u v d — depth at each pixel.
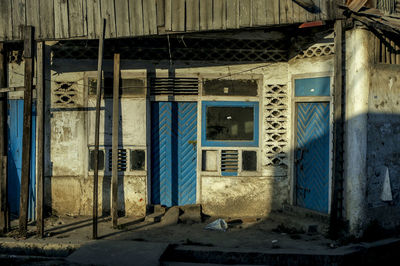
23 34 6.92
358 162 6.73
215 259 6.11
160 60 8.22
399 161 7.20
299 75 7.84
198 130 8.27
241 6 6.70
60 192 8.14
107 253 5.86
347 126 6.92
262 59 8.26
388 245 6.58
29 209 8.07
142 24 6.87
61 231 7.06
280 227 7.37
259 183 8.27
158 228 7.36
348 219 6.82
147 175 8.18
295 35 7.91
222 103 8.28
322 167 7.49
